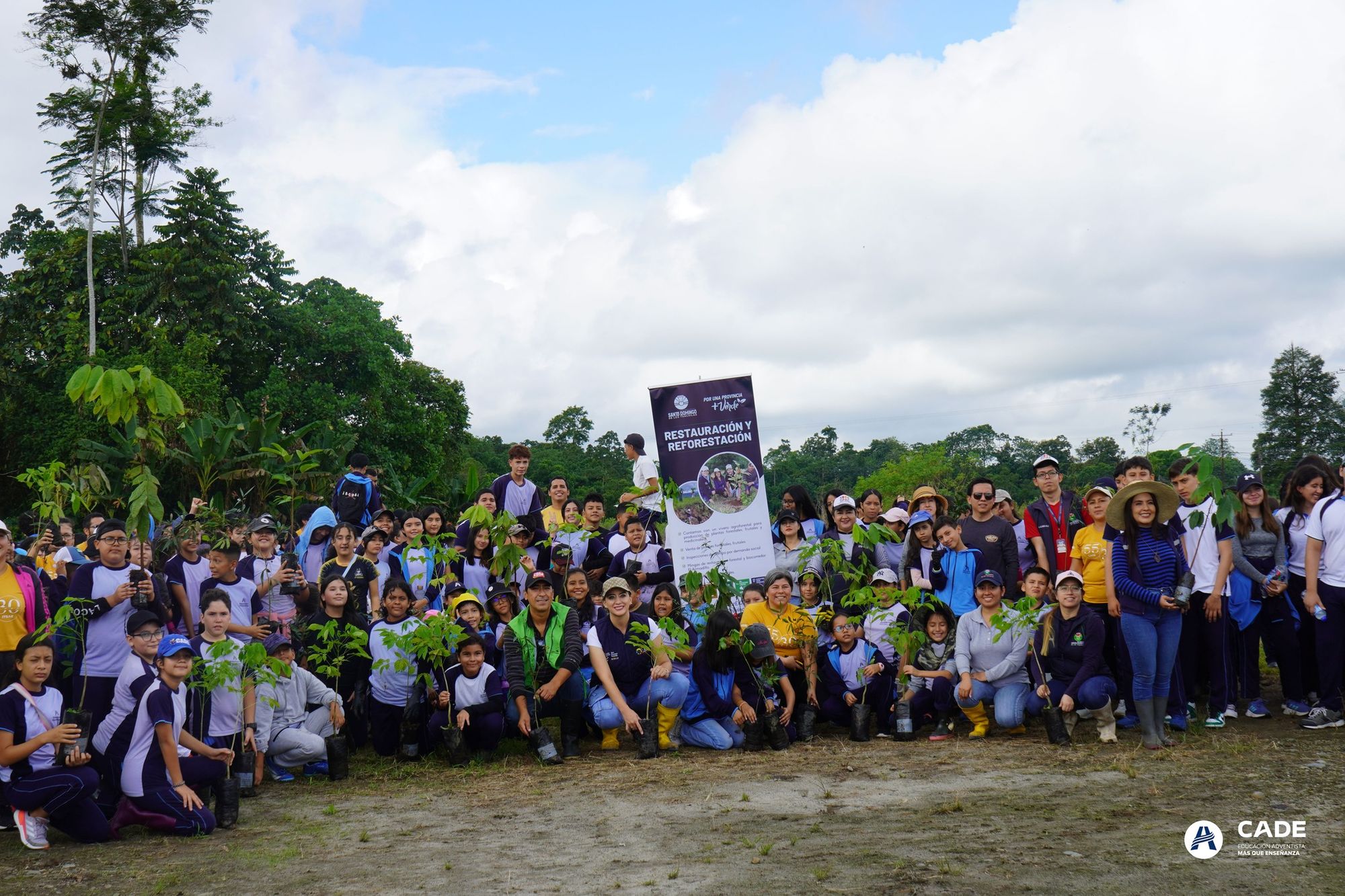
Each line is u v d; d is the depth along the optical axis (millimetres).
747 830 6074
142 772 6488
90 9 36844
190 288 35750
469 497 10047
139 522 7684
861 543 9320
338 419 36906
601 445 85688
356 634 8406
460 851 5926
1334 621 8055
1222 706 8461
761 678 8805
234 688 7488
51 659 6480
